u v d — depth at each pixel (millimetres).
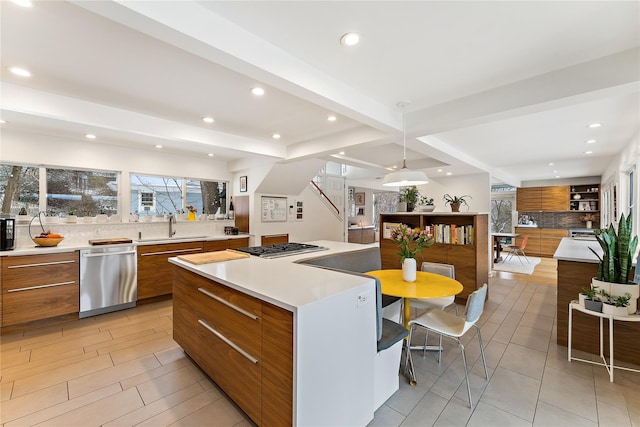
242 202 5348
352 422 1636
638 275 2373
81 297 3314
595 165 6223
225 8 1528
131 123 3002
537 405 1896
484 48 1875
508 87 2365
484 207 6445
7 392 2004
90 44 1798
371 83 2359
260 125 3490
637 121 3303
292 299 1429
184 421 1746
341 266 2783
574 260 2662
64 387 2062
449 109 2684
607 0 1441
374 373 1808
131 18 1339
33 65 2055
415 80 2311
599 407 1874
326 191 7324
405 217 4914
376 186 9914
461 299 4070
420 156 5523
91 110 2746
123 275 3609
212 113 3062
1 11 1477
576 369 2320
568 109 2941
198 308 2180
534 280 5305
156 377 2189
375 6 1497
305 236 6262
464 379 2189
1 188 3344
